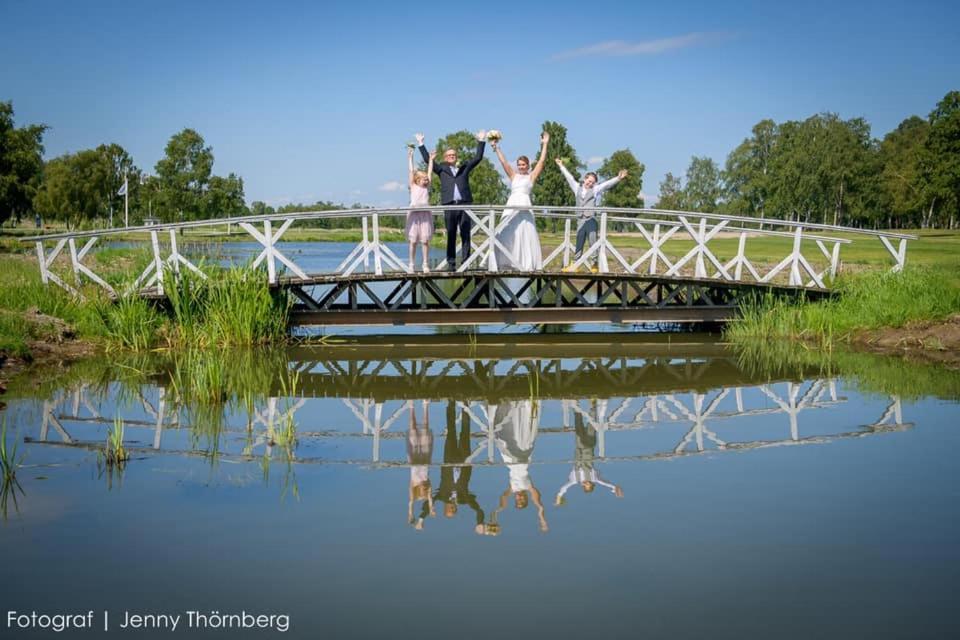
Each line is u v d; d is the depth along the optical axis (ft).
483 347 42.78
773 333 44.98
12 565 14.34
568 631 12.14
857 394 29.84
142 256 47.78
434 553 15.05
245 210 279.69
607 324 52.65
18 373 32.55
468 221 42.78
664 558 14.82
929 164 166.81
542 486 19.17
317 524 16.46
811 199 248.32
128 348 38.96
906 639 11.94
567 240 47.42
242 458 21.33
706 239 45.91
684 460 21.39
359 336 46.44
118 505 17.42
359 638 11.91
